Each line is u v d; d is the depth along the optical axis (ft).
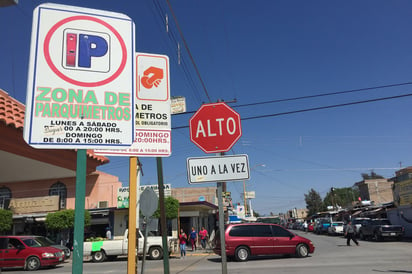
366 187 188.24
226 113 15.03
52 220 71.20
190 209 100.27
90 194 84.07
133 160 16.33
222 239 13.74
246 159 14.34
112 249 63.26
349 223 73.26
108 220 89.40
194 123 15.14
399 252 53.31
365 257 48.06
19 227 89.10
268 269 39.70
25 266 52.11
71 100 10.09
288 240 52.21
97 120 10.21
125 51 11.01
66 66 10.27
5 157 33.30
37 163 38.11
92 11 10.96
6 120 23.45
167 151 15.80
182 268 46.03
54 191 77.05
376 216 113.60
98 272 45.65
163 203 19.27
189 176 14.24
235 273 37.50
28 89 9.76
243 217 144.97
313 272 35.47
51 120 9.78
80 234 9.41
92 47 10.68
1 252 52.95
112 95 10.52
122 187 89.56
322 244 80.59
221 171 14.26
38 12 10.41
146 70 16.46
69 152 33.32
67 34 10.53
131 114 10.59
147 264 53.57
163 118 16.11
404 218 89.81
